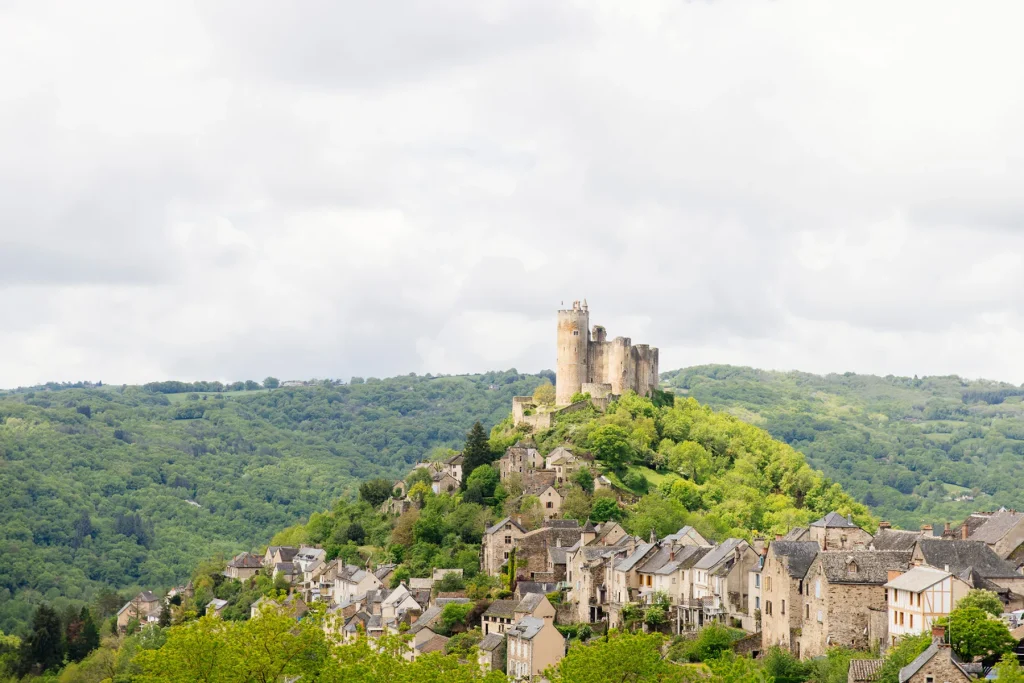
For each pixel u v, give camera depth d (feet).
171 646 489.26
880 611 623.36
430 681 512.22
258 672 492.13
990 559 636.48
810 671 612.70
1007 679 467.93
